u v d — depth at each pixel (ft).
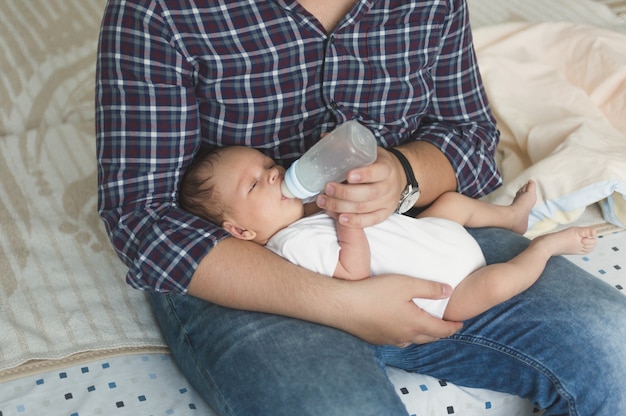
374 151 4.40
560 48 7.73
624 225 6.25
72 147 6.78
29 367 4.89
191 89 4.70
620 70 7.21
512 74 7.39
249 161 4.77
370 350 4.44
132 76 4.54
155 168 4.66
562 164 6.19
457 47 5.24
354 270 4.47
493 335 4.59
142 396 4.81
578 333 4.42
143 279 4.54
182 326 4.75
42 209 6.15
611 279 5.76
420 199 5.14
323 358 4.17
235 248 4.47
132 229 4.60
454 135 5.33
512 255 5.03
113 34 4.50
